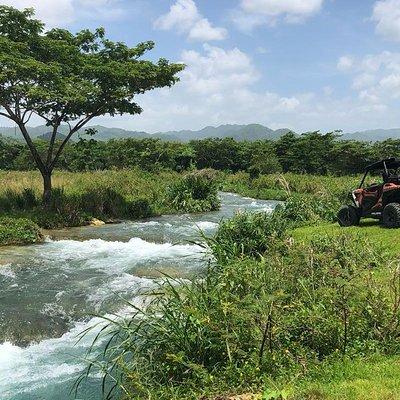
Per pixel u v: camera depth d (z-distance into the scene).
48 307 9.92
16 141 51.81
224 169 70.94
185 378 5.72
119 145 57.41
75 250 15.20
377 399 4.61
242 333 6.02
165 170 49.91
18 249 15.13
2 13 18.70
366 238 11.59
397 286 7.73
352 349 5.98
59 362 7.75
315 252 9.54
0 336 8.63
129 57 22.23
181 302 6.45
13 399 6.61
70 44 21.05
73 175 30.59
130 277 11.94
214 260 11.45
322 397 4.75
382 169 14.52
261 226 12.82
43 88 18.44
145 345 6.22
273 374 5.54
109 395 6.32
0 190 21.80
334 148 60.25
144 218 22.94
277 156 65.31
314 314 6.39
